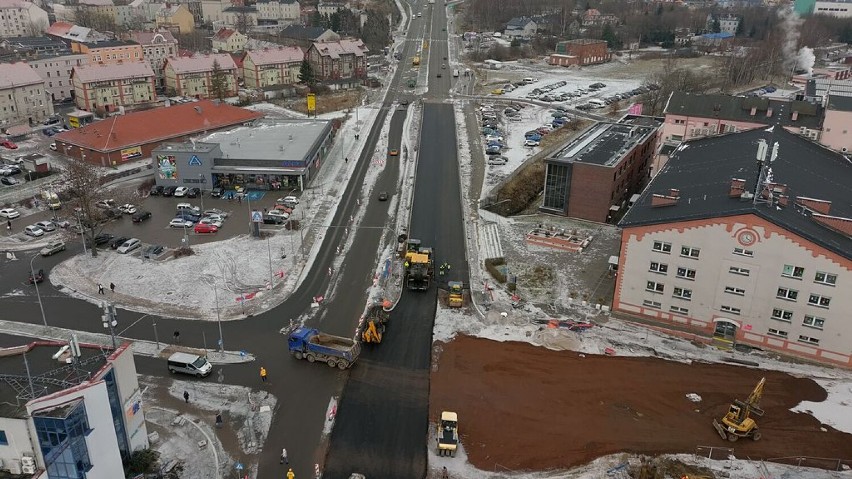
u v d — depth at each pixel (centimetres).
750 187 6931
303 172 11575
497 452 5181
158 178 11588
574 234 9481
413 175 12456
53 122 16050
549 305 7550
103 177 11562
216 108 14912
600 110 18275
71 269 8519
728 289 6625
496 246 9231
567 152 10750
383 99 19375
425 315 7344
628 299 7231
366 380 6131
